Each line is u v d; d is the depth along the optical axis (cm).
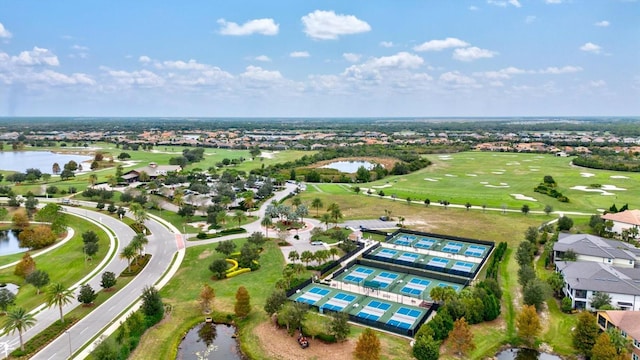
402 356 7525
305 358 7531
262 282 10781
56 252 13000
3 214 16175
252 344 8025
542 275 11175
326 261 12300
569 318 8956
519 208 18412
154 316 8625
